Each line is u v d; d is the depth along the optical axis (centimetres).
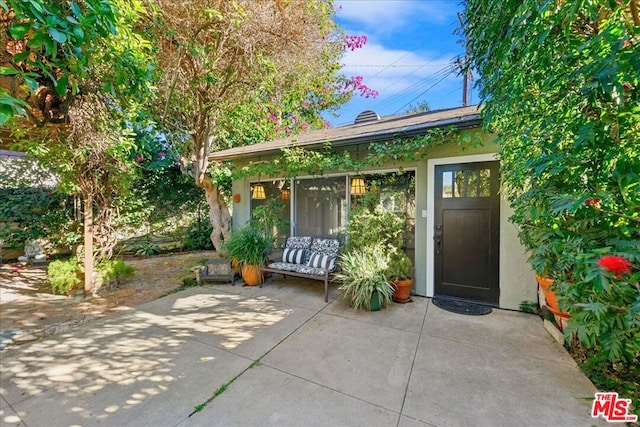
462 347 296
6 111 129
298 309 407
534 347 295
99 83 264
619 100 141
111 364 264
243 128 742
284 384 233
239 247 536
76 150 386
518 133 248
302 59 483
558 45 174
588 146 156
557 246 198
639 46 120
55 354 283
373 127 585
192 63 448
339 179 568
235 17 382
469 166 436
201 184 661
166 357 276
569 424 189
